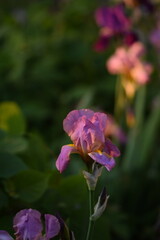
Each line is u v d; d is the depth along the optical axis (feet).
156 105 15.87
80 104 15.58
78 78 18.24
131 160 13.29
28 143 7.93
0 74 17.13
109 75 18.34
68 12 20.48
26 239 5.41
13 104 8.45
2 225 6.57
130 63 13.44
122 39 14.39
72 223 7.14
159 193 12.70
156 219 11.83
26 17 20.11
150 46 14.11
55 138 15.94
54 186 7.28
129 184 12.65
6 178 6.76
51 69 17.57
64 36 19.47
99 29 21.15
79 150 5.66
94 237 7.20
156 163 13.65
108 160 5.43
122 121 15.24
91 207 5.69
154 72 17.12
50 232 5.47
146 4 14.06
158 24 14.64
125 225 10.94
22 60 17.30
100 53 19.29
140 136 13.69
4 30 18.62
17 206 7.05
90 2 22.06
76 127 5.66
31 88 17.16
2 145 7.25
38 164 7.92
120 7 14.07
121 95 14.98
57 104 17.16
